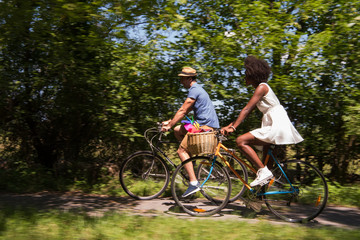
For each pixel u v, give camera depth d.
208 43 6.04
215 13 6.40
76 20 4.30
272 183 4.19
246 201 4.21
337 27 5.58
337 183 5.78
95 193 5.46
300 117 6.28
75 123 6.39
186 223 3.62
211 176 4.41
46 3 4.05
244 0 6.03
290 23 5.82
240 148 4.05
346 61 5.73
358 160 6.44
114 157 6.92
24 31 4.74
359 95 5.62
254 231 3.39
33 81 6.02
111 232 3.24
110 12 4.34
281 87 5.70
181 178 4.64
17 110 6.24
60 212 3.89
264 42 5.60
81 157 6.89
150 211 4.34
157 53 6.02
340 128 6.05
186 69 4.76
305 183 4.21
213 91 5.96
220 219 4.00
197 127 4.45
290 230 3.46
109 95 5.84
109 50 5.79
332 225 3.89
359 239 3.20
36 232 3.17
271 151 4.16
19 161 7.18
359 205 4.94
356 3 5.50
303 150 6.43
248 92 6.01
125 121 6.06
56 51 5.34
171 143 5.43
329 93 5.88
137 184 5.23
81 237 3.10
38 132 6.82
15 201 4.67
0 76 5.61
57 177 6.15
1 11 4.08
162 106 6.29
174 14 4.58
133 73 5.92
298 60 5.62
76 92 5.93
